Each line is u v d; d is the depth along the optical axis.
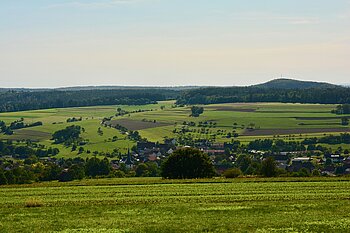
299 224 35.88
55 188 60.81
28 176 118.62
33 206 46.06
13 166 151.12
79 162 169.12
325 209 41.78
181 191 55.56
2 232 34.59
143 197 51.06
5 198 52.50
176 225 36.16
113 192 55.81
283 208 42.53
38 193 55.91
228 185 60.81
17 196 53.88
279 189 55.75
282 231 33.88
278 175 84.44
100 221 38.03
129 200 48.94
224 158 161.25
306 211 40.94
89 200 49.31
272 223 36.25
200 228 35.06
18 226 36.41
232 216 39.34
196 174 82.25
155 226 35.94
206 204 45.53
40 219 39.12
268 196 50.00
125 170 138.00
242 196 50.38
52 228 35.66
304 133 195.25
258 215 39.56
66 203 47.47
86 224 37.00
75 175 120.62
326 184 59.72
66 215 40.81
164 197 50.75
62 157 185.75
